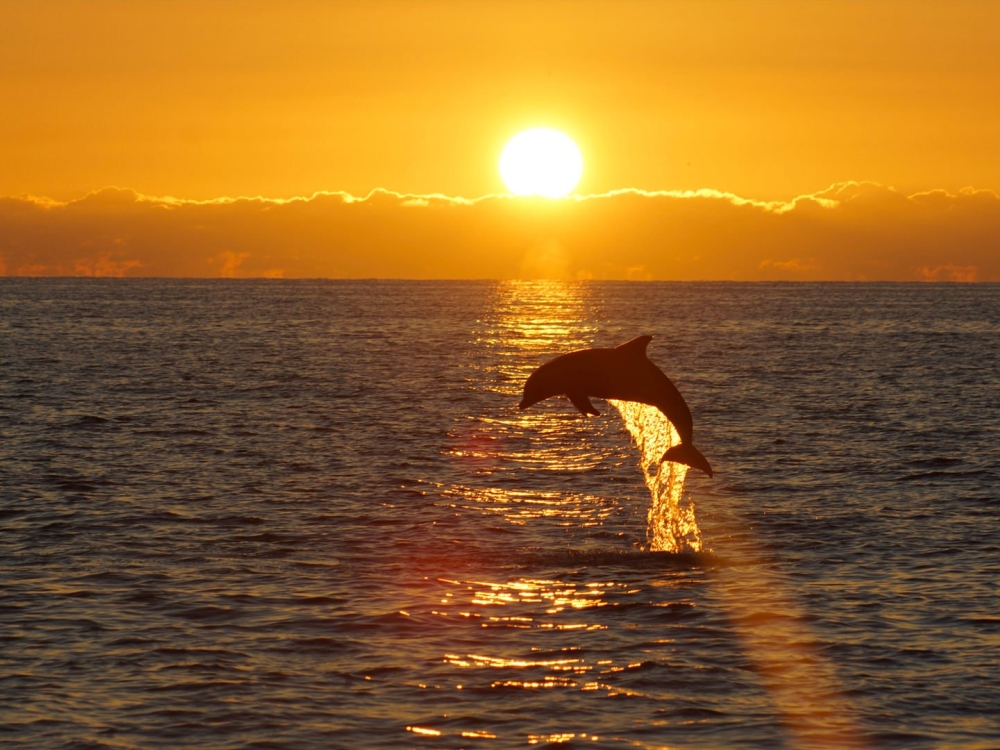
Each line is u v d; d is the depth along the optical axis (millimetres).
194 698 33250
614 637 38812
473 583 45531
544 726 31531
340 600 42781
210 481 67125
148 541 51500
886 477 69812
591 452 81688
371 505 60969
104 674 35000
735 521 57250
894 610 41688
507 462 76688
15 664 35688
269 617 40594
